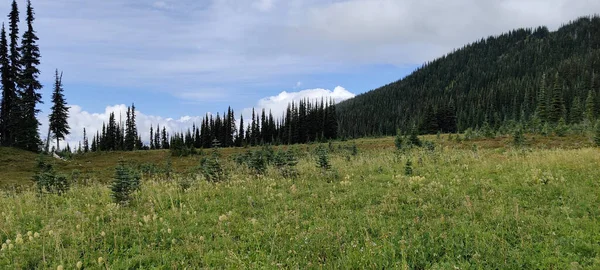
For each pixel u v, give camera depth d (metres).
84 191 11.92
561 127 41.16
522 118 65.00
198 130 98.69
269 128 101.06
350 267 5.19
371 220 7.17
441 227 6.62
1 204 9.94
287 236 6.60
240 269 5.19
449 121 97.56
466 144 39.53
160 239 6.74
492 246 5.59
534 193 8.73
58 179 13.52
